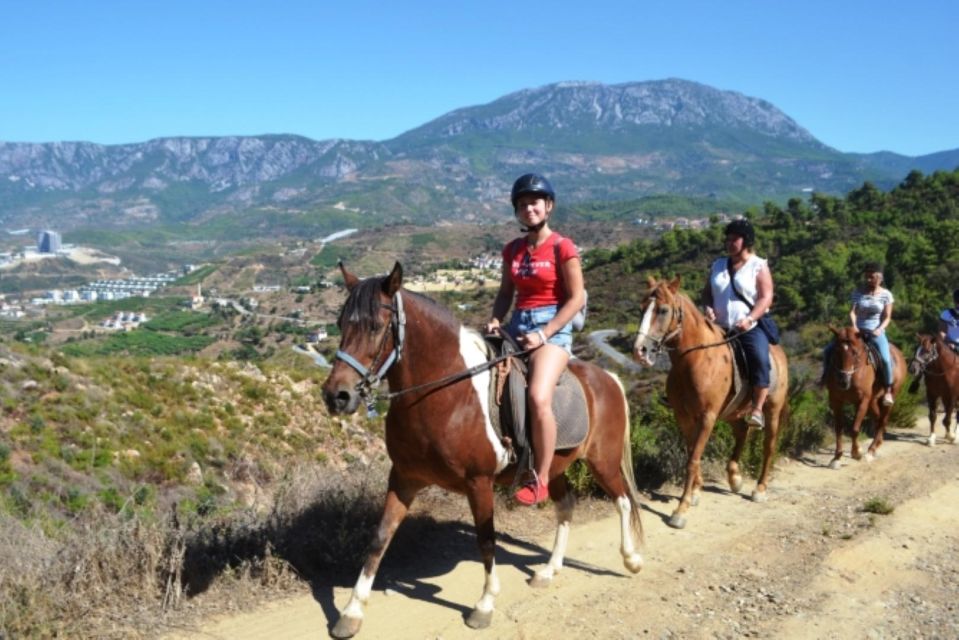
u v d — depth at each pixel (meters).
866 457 11.73
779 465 11.03
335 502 6.48
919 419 16.42
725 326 8.62
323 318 199.00
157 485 20.64
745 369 8.39
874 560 6.79
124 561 5.14
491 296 152.50
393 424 4.91
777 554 6.89
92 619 4.69
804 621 5.42
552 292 5.21
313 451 26.23
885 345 11.70
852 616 5.55
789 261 93.44
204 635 4.70
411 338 4.72
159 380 28.28
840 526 7.82
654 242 152.38
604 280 118.81
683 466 9.48
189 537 5.62
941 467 11.11
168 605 4.97
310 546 5.92
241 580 5.36
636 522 6.29
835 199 128.38
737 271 8.65
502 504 7.68
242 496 20.59
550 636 5.03
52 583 4.88
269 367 33.38
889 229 101.12
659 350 7.80
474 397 4.89
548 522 7.48
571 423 5.44
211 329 184.38
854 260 81.69
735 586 6.06
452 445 4.82
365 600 4.93
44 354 26.91
